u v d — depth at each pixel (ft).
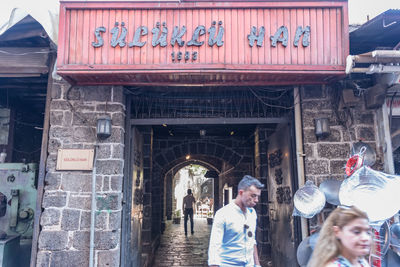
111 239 12.69
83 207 12.94
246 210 9.54
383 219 9.85
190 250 29.09
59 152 13.20
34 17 11.36
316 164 13.48
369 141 13.67
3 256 13.50
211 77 12.65
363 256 6.00
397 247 10.64
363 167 10.60
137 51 11.94
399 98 14.03
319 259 5.94
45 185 13.09
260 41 11.93
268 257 21.84
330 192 12.54
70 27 11.97
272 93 15.57
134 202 16.98
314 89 13.97
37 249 12.69
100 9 12.03
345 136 13.66
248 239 9.27
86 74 12.02
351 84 13.99
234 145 30.76
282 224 17.72
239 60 11.90
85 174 13.19
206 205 71.00
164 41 11.91
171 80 13.08
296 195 12.36
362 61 11.55
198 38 11.94
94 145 13.33
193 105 16.14
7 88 16.65
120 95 13.79
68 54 11.88
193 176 90.12
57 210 12.85
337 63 12.01
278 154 18.37
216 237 8.90
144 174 24.22
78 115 13.50
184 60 11.92
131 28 12.00
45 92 17.51
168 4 11.93
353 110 13.89
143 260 20.61
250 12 12.10
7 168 16.42
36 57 13.73
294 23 12.10
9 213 15.88
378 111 13.78
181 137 30.91
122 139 13.87
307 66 11.85
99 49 11.94
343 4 12.10
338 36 12.11
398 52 10.86
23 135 20.61
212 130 27.14
